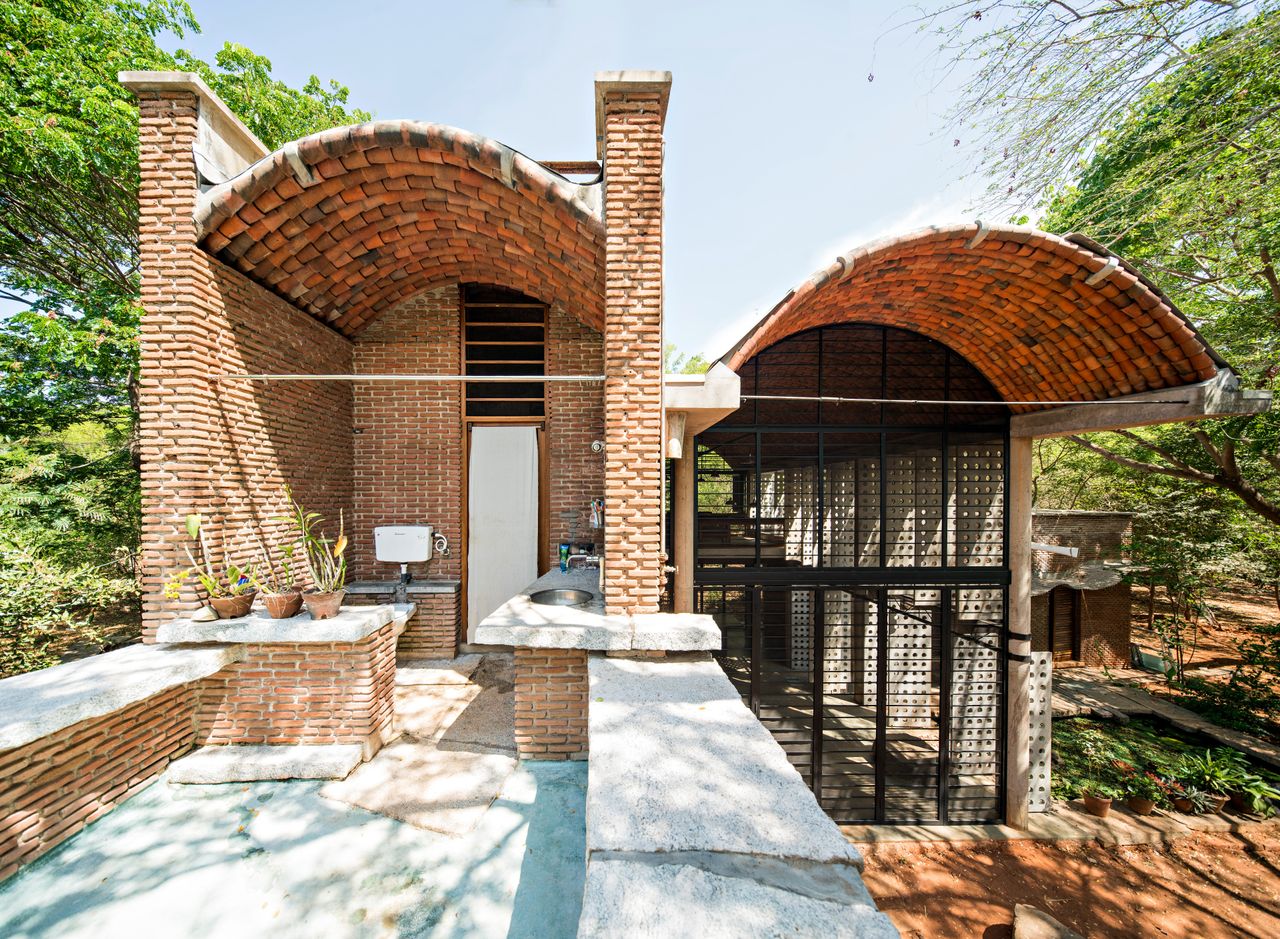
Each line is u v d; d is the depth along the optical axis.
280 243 4.49
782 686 9.45
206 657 3.71
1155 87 5.29
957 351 6.91
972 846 6.24
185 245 3.97
